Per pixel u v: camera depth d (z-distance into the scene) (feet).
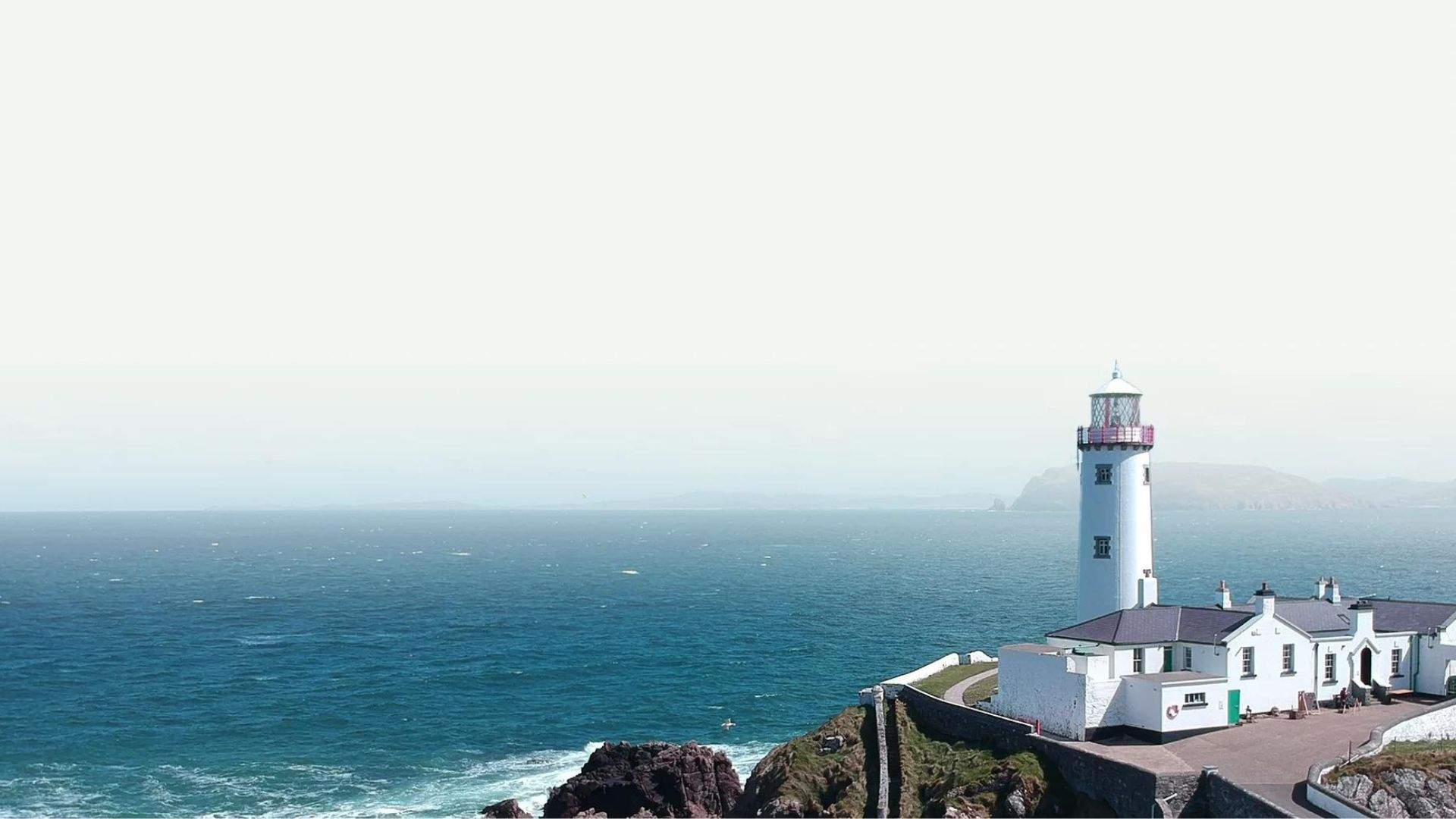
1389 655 252.21
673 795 259.60
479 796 289.33
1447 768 196.85
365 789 296.10
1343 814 169.99
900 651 490.08
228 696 408.26
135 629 594.24
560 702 393.70
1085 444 286.46
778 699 393.50
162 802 285.43
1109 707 224.74
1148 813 193.88
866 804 232.32
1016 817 208.33
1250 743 213.46
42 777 306.55
